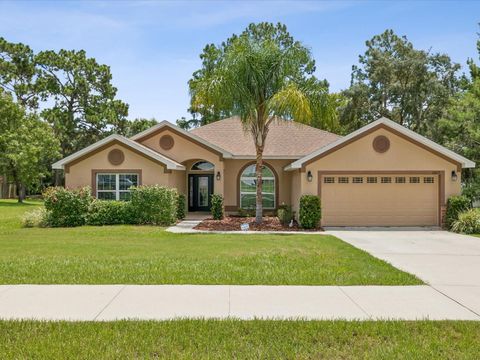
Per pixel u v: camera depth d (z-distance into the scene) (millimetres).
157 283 8234
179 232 16703
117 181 20500
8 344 5324
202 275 8852
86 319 6227
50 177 51375
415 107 39219
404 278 8781
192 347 5285
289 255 11414
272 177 24297
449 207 18422
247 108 18266
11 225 19453
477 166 24672
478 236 16266
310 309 6734
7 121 39438
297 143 24953
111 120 47031
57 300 7133
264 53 18266
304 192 18953
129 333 5664
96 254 11414
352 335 5676
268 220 21297
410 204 19219
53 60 46719
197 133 26156
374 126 18844
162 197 19078
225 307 6805
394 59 41156
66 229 17484
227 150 24344
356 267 9898
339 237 15805
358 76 44250
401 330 5852
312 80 19047
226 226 18828
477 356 5039
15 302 7016
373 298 7371
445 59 39906
